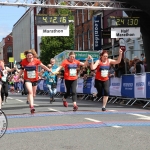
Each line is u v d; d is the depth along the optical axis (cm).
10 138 671
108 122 859
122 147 581
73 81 1130
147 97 1290
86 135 690
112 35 1695
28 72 1042
